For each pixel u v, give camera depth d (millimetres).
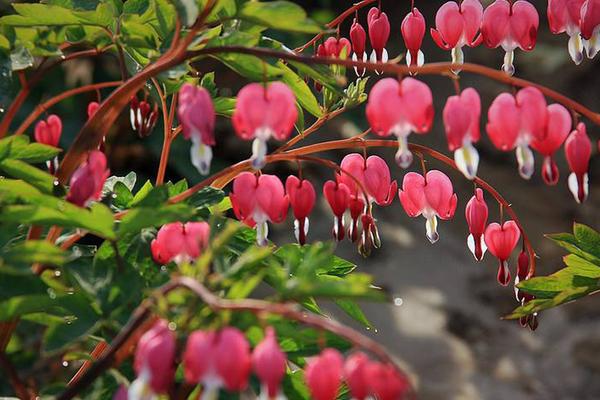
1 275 892
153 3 969
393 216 2434
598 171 2660
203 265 838
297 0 2811
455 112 875
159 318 855
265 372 795
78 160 918
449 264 2260
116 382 912
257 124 870
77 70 2154
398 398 812
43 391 900
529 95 880
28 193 876
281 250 956
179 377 928
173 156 2094
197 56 902
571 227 2463
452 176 2598
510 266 2287
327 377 821
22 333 936
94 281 879
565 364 1963
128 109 2078
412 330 1983
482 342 1985
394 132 876
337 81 902
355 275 833
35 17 950
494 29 973
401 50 2986
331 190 966
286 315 812
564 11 965
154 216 868
